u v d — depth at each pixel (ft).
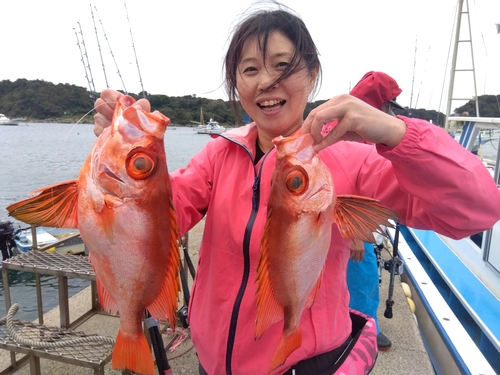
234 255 2.17
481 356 4.18
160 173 1.92
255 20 2.08
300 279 2.00
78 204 1.88
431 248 6.81
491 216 1.76
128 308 1.93
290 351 1.97
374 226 1.98
